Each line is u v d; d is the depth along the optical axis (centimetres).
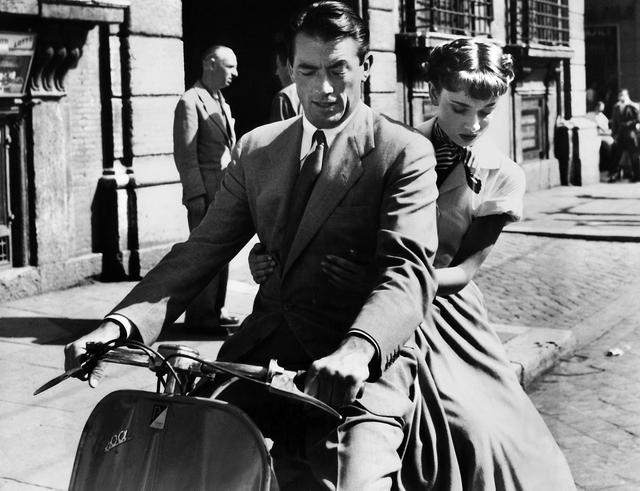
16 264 835
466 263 310
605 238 1221
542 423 312
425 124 319
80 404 520
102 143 910
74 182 882
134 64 913
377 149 259
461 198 310
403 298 237
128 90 912
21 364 602
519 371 596
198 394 254
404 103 1367
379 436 241
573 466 469
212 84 662
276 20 1339
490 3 1609
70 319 741
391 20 1310
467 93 299
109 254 909
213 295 673
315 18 253
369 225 260
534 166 1811
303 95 258
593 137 1992
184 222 969
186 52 1416
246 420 222
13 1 774
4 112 806
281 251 267
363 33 258
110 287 877
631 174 2058
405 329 235
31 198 839
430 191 257
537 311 809
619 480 450
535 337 675
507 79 304
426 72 315
